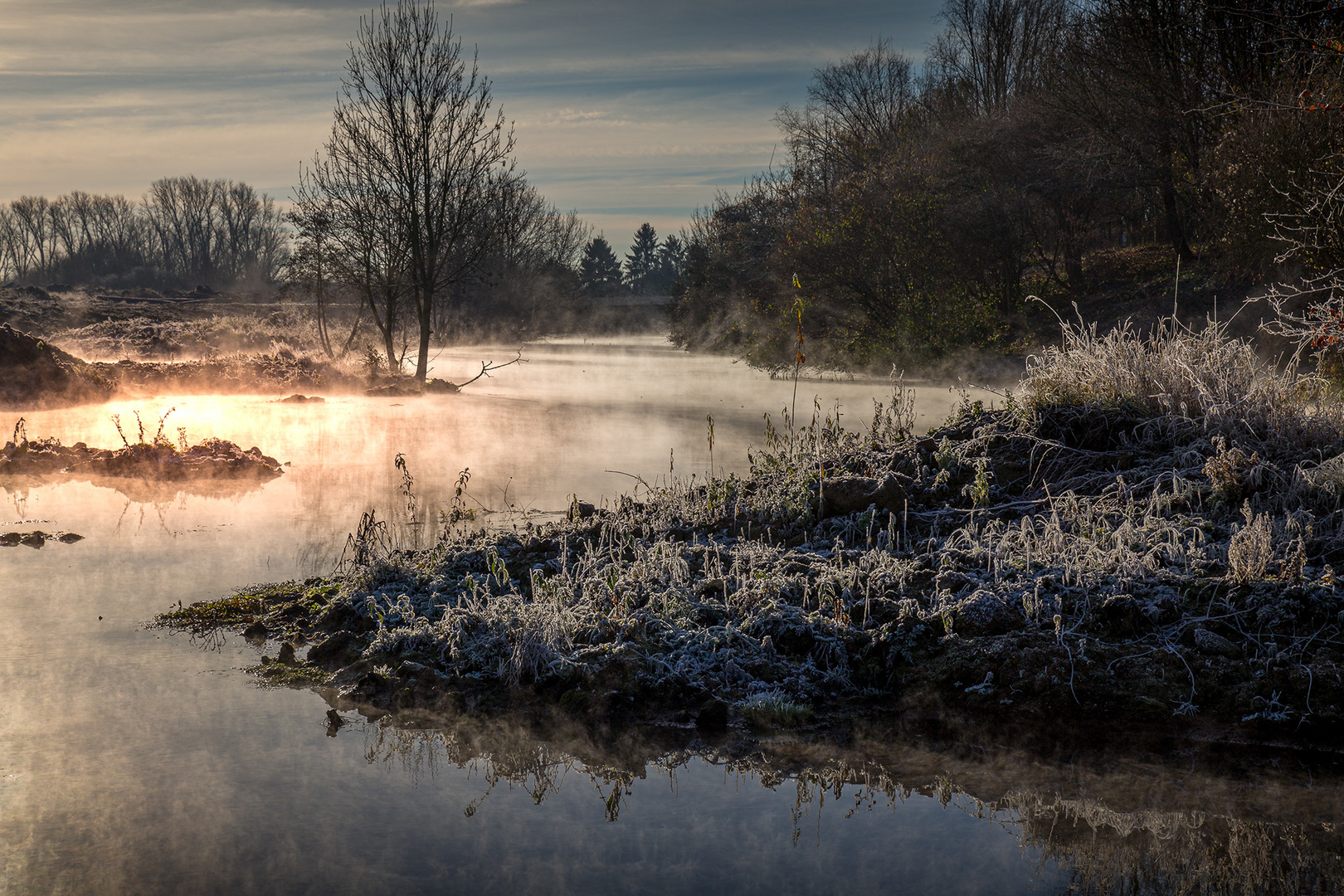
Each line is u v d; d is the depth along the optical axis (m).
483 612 5.67
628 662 5.11
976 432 7.44
